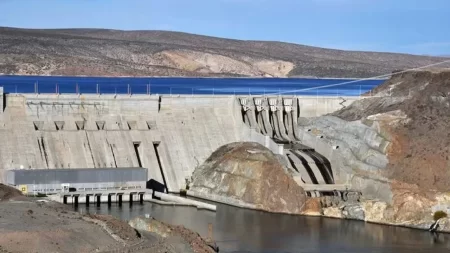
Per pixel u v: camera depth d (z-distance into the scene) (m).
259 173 166.62
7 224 112.25
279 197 162.88
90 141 173.88
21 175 156.75
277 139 188.38
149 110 184.75
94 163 170.75
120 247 110.69
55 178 159.25
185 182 177.88
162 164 178.38
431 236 145.62
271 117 195.75
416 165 162.00
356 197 162.12
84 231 113.06
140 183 166.00
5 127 169.00
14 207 125.19
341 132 179.75
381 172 164.25
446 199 154.12
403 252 132.88
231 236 139.50
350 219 157.62
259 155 170.25
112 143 175.50
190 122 186.88
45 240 107.38
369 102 191.25
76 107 178.00
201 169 177.62
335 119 185.12
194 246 119.25
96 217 122.12
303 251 131.25
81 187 161.25
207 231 141.88
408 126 171.75
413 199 155.50
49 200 145.12
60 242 108.06
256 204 164.00
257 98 195.12
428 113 173.88
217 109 192.12
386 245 137.50
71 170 160.62
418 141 167.25
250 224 150.12
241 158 172.12
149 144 178.75
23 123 171.00
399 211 155.25
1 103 170.38
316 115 199.88
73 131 174.00
